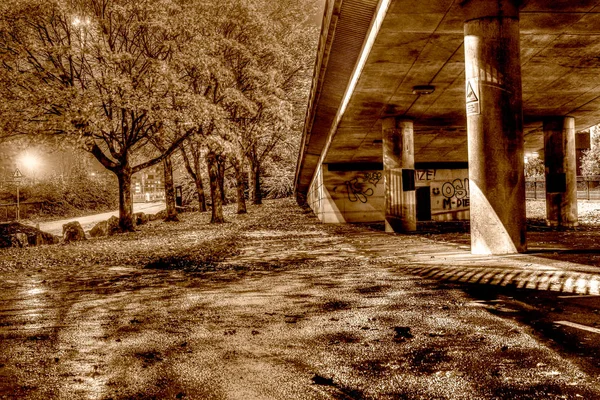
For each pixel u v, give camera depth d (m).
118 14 20.80
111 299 7.44
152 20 20.44
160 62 19.73
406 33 11.41
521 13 10.58
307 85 38.69
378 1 10.95
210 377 3.73
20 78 17.78
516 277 7.35
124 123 22.88
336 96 18.30
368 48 12.66
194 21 21.45
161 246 16.67
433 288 7.07
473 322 5.01
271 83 27.22
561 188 20.16
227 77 23.97
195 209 49.94
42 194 42.69
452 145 26.47
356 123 20.28
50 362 4.27
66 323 5.87
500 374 3.51
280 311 6.02
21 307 7.07
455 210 30.48
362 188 28.97
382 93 16.19
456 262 9.16
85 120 18.28
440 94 16.38
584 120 21.95
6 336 5.29
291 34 34.75
